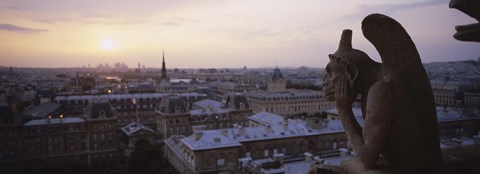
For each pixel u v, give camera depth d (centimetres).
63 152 16200
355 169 1351
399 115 1229
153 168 14275
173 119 18475
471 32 1195
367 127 1256
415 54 1245
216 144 11700
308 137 13175
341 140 13712
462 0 1170
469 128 14262
